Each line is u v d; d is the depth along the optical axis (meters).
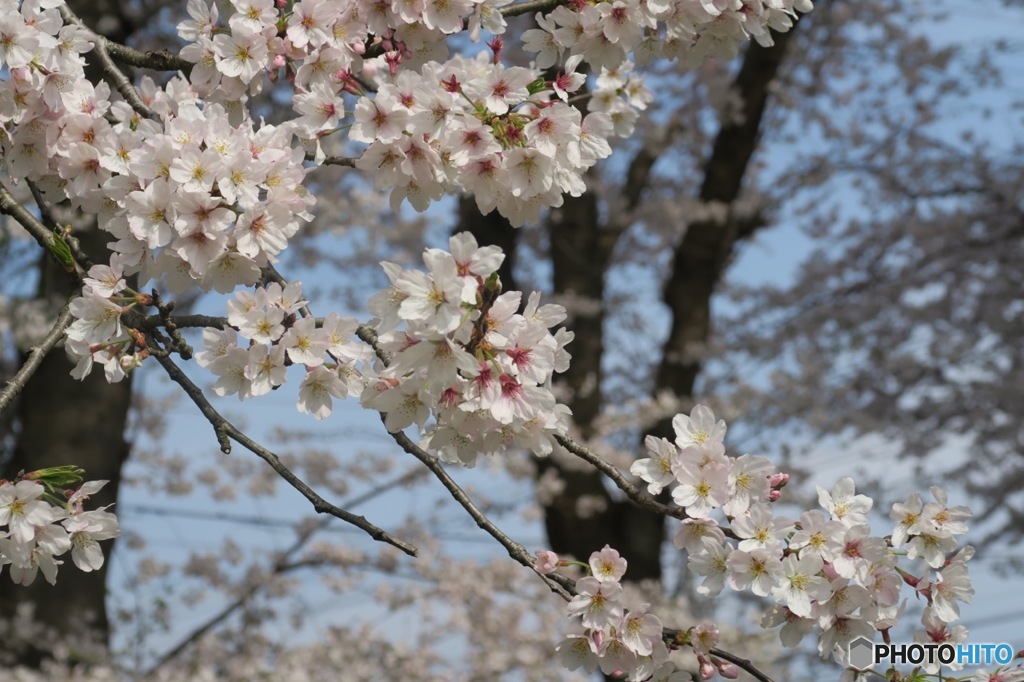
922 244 8.84
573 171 2.06
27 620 5.50
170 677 5.72
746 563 1.84
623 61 2.49
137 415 7.48
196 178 1.82
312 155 2.15
